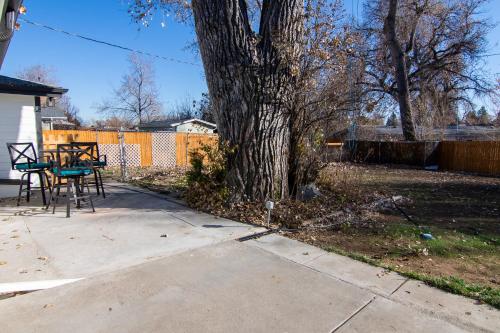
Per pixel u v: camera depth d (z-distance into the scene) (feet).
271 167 19.99
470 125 97.09
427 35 82.38
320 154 24.71
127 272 11.10
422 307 9.13
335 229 17.33
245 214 18.28
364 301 9.45
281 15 18.83
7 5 10.09
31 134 27.17
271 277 10.92
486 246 15.49
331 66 21.06
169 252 12.96
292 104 20.53
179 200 22.52
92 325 8.19
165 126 99.19
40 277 10.60
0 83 24.67
